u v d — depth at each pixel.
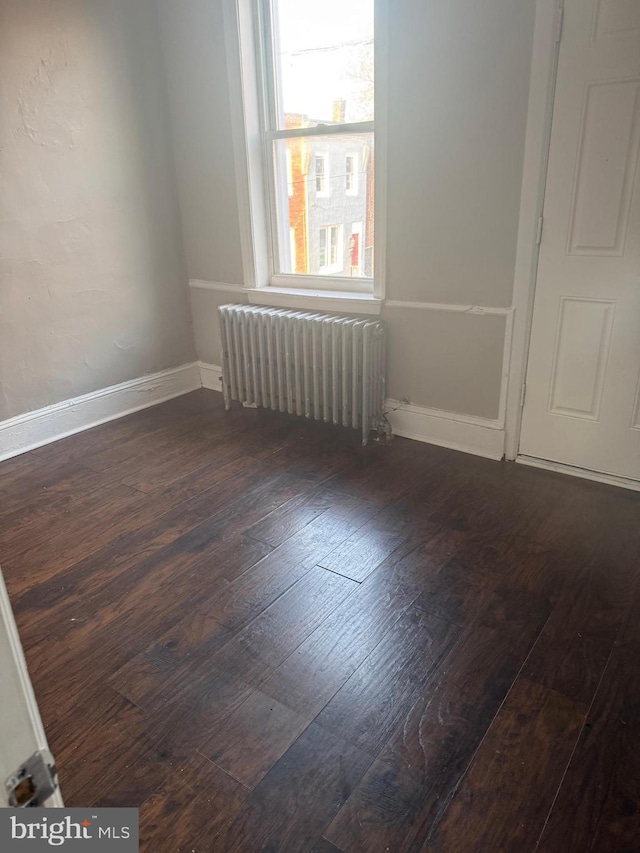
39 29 2.80
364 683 1.67
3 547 2.32
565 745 1.47
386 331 3.07
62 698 1.65
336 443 3.14
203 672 1.72
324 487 2.70
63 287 3.16
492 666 1.71
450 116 2.55
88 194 3.17
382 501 2.57
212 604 1.99
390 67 2.63
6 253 2.89
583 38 2.20
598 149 2.29
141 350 3.63
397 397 3.16
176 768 1.45
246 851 1.26
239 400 3.60
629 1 2.09
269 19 3.07
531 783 1.39
